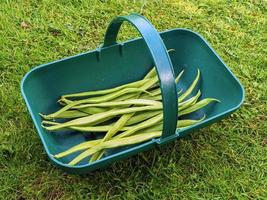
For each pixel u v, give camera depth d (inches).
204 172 58.5
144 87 62.3
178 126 58.1
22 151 58.7
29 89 56.2
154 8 78.5
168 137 51.5
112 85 63.2
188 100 60.5
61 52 70.7
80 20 75.1
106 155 55.7
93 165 49.1
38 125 52.1
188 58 63.9
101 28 74.9
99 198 55.5
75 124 57.6
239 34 75.8
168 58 47.6
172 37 62.6
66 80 59.8
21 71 67.5
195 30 76.4
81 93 60.9
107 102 59.8
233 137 62.2
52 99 59.9
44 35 72.4
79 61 59.2
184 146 60.3
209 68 61.2
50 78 58.5
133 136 56.3
